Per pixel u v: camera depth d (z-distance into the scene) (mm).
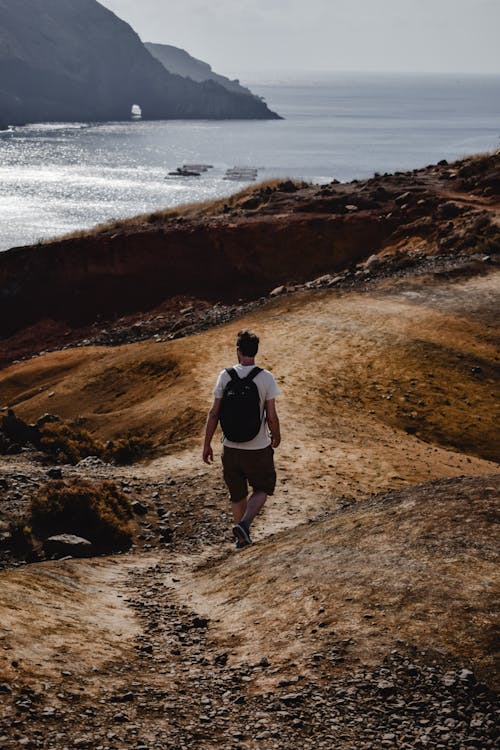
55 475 13992
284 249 43875
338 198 47062
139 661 5395
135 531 11117
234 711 4531
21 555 9984
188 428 17688
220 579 7520
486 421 18656
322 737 4164
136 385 23656
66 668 4934
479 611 5066
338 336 23984
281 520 11094
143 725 4301
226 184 134625
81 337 43531
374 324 25000
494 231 35688
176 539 10805
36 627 5547
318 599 5855
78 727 4172
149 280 46219
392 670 4672
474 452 17203
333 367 21453
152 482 13758
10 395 31688
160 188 129500
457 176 49594
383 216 43156
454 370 21500
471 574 5562
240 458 7777
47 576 7508
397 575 5824
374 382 20547
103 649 5477
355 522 7523
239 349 7562
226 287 44312
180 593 7531
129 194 121688
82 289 46969
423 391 20094
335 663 4871
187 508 12125
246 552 8281
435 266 31625
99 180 141500
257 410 7527
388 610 5355
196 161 180250
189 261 45781
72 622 5957
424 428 18188
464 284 29031
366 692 4512
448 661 4660
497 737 4031
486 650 4680
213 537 10641
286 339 23969
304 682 4730
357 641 5059
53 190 126312
